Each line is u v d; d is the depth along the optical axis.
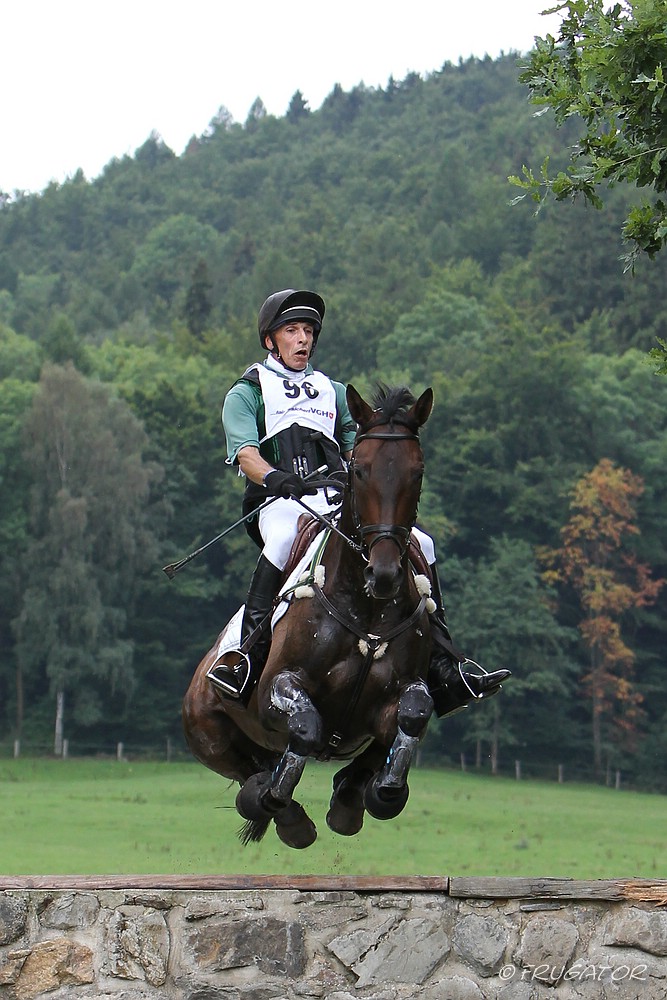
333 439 7.95
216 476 85.56
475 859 27.09
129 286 179.38
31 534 76.62
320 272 159.00
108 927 6.35
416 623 6.86
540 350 88.19
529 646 75.81
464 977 6.35
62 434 74.81
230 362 116.38
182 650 78.25
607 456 86.44
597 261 116.31
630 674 78.81
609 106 8.43
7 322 164.50
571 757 75.94
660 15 7.85
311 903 6.39
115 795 45.62
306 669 6.82
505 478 82.75
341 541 6.92
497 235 158.38
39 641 71.94
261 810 7.16
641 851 31.36
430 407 6.82
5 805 40.34
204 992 6.30
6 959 6.30
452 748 75.31
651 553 82.88
